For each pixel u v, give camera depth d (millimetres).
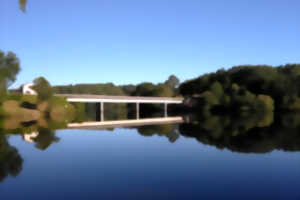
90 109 101250
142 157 13102
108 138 21172
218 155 13719
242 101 77062
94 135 23344
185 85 122125
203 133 24625
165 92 107250
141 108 108250
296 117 51406
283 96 78688
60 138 20938
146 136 22594
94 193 7629
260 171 10391
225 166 11219
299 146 16797
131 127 33031
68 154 13891
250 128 29156
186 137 21672
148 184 8555
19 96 51031
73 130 27734
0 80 44000
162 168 10828
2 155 13523
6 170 10383
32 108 52312
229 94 85438
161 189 8039
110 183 8648
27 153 14133
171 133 24875
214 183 8703
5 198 7172
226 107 85000
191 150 15242
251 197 7355
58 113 53844
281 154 14047
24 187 8203
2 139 19641
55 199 7102
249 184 8633
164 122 42750
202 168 10812
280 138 20562
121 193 7633
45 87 53062
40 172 10078
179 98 93000
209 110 88875
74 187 8211
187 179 9188
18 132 24297
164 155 13719
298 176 9648
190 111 93125
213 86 86250
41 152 14492
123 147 16438
